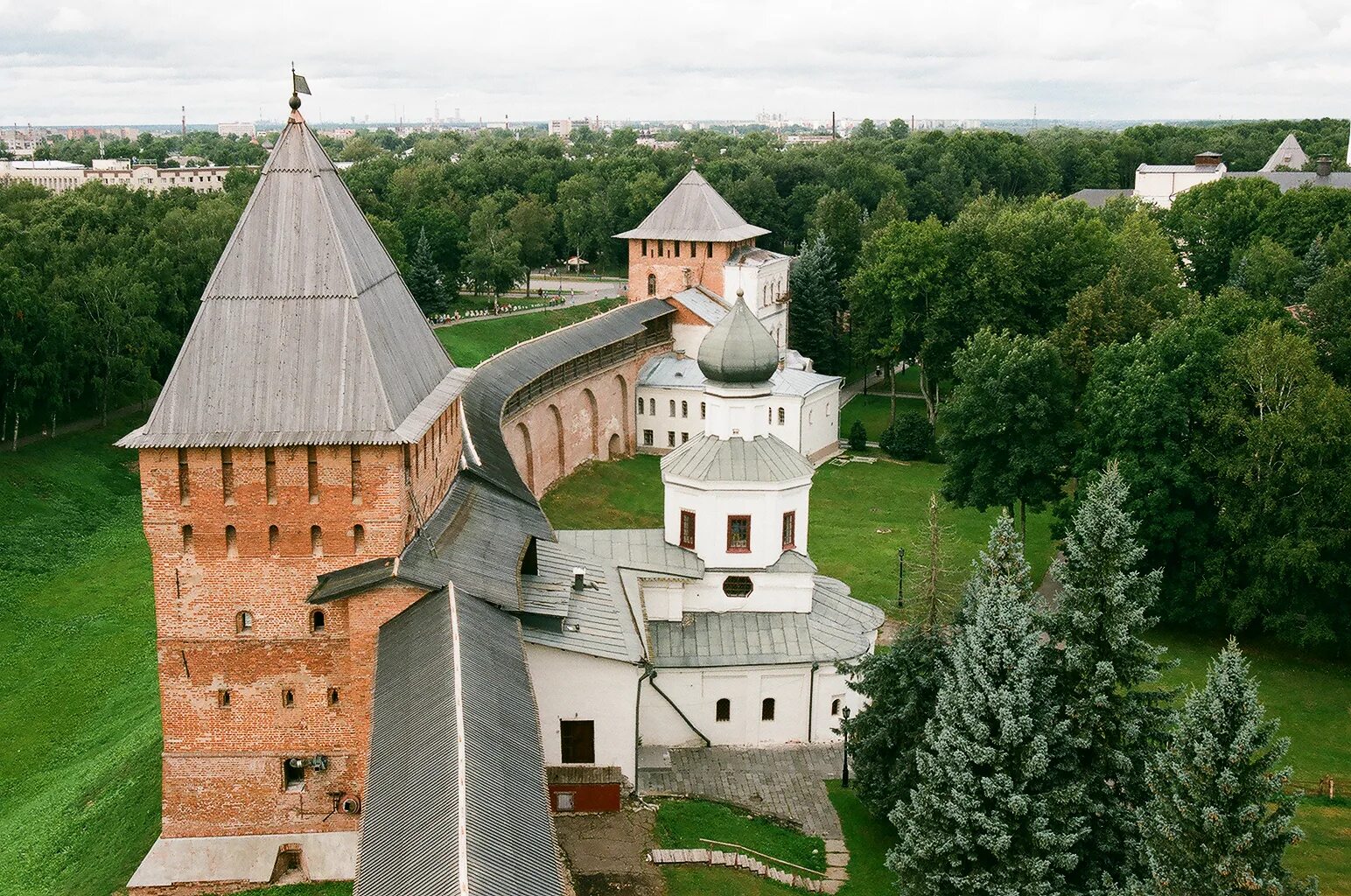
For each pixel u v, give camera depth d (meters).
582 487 109.06
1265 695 72.81
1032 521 104.38
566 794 53.38
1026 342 95.25
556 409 107.62
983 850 45.12
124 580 91.81
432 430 53.16
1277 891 38.16
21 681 76.12
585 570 60.62
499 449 73.31
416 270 171.75
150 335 124.81
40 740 69.56
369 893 31.39
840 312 161.25
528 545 56.94
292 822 48.88
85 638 81.75
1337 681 74.69
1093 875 45.75
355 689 47.75
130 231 149.00
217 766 48.53
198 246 140.62
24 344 112.00
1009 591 46.59
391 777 36.16
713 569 63.44
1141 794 45.91
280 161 49.72
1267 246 142.88
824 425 127.69
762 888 48.53
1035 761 43.94
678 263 138.38
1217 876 38.91
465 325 168.75
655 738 61.16
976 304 128.62
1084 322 106.00
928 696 52.81
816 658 61.16
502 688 41.03
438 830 32.19
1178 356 82.75
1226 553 78.00
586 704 54.53
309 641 47.81
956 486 94.19
